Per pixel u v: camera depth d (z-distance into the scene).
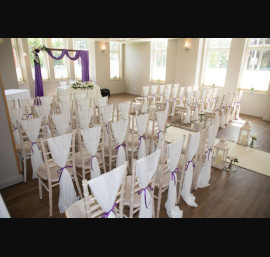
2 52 6.62
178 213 2.43
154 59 9.73
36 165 2.97
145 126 3.27
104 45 9.85
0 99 2.60
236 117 6.62
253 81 7.07
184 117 6.47
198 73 8.23
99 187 1.48
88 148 2.50
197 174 2.87
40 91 8.33
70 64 9.94
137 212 2.44
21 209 2.47
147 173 1.84
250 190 2.98
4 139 2.73
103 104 4.80
